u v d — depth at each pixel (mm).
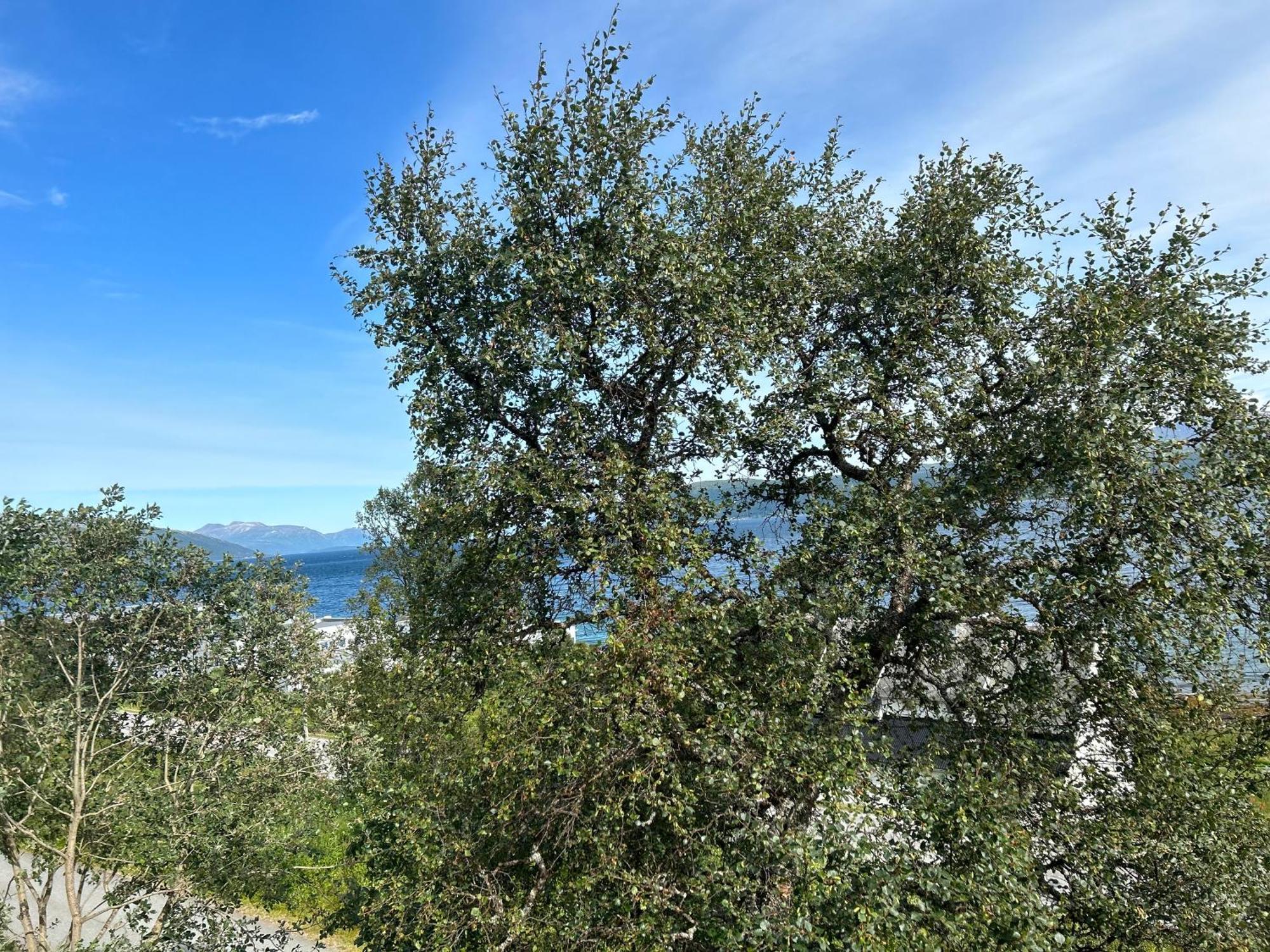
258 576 11031
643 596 6887
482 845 7770
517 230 8039
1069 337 7785
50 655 9695
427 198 8656
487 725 7781
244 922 10281
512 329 7617
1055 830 7340
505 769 7398
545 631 8328
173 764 9945
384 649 12891
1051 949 5922
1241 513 6770
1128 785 8070
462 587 8734
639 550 7352
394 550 17875
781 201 9250
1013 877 6070
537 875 7523
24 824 9484
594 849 6949
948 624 8758
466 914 7020
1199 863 7457
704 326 7605
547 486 7453
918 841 6590
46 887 9242
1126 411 7074
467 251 8391
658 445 8594
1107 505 6633
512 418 8695
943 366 8852
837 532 7883
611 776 6727
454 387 8609
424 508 8625
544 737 6887
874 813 6066
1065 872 7453
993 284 8398
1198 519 6539
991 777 7516
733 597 7785
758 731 6711
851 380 8781
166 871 9172
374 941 8359
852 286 9445
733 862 6328
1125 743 7801
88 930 12500
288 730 10242
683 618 6996
